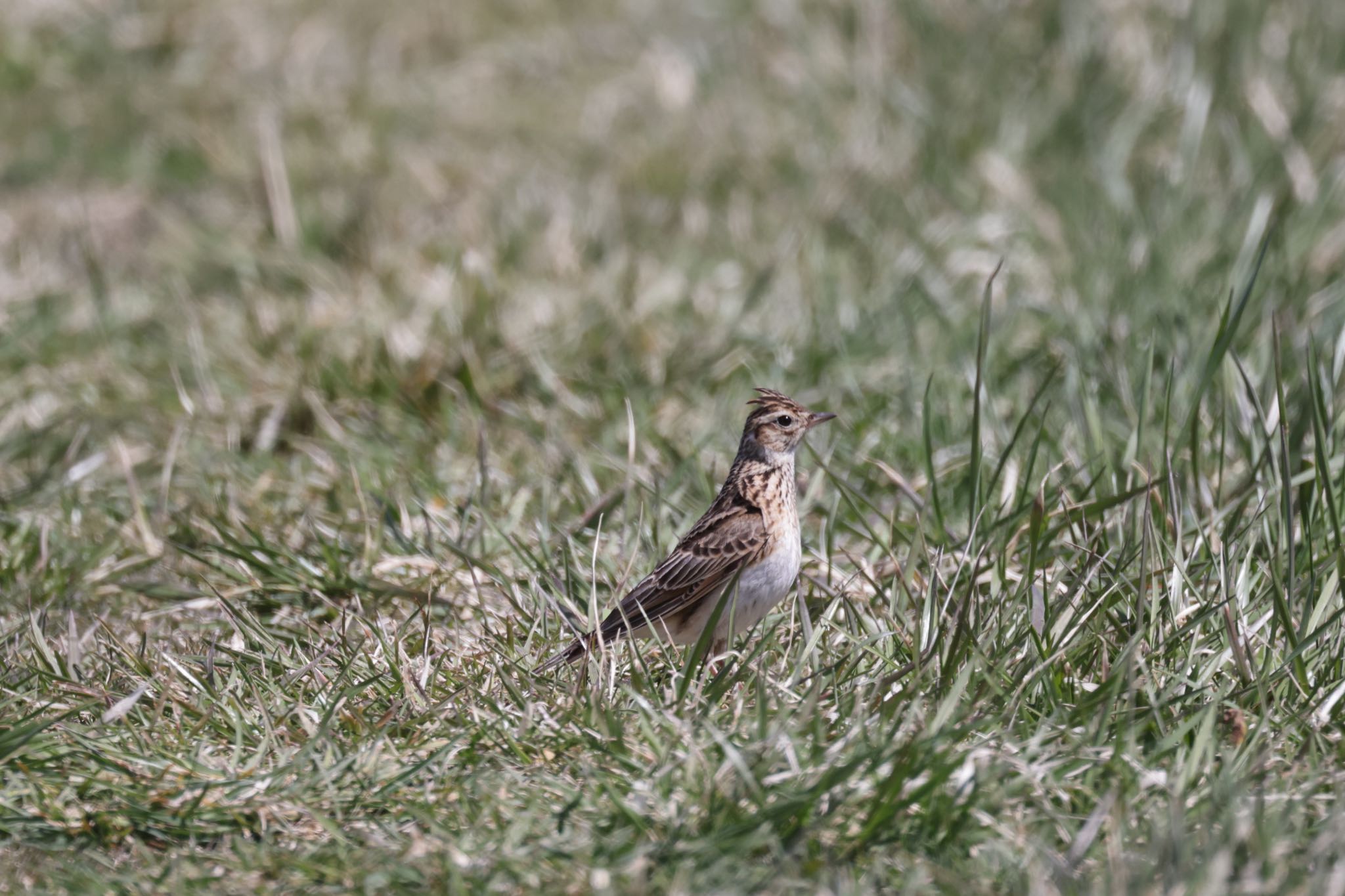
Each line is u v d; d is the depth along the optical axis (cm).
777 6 2125
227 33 2250
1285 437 920
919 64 1995
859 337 1484
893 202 1780
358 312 1570
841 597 964
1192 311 1418
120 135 2069
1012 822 739
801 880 700
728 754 749
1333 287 1473
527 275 1672
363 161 1958
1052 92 1895
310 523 1154
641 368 1452
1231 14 1927
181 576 1139
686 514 1165
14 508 1270
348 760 800
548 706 870
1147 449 1134
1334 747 793
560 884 702
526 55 2175
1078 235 1659
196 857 749
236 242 1795
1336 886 654
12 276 1798
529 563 1066
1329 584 895
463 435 1364
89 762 825
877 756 740
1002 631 885
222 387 1471
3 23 2250
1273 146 1748
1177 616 899
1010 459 1188
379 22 2261
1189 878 666
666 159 1912
